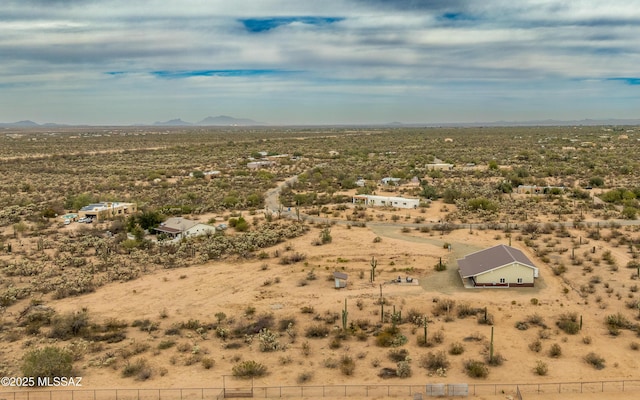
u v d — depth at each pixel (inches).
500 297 2059.5
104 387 1385.3
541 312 1893.5
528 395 1315.2
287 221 3599.9
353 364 1497.3
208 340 1700.3
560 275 2298.2
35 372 1403.8
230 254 2748.5
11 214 3747.5
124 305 2033.7
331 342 1653.5
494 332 1723.7
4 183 5398.6
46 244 2925.7
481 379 1402.6
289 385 1385.3
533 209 3850.9
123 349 1620.3
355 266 2532.0
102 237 3125.0
